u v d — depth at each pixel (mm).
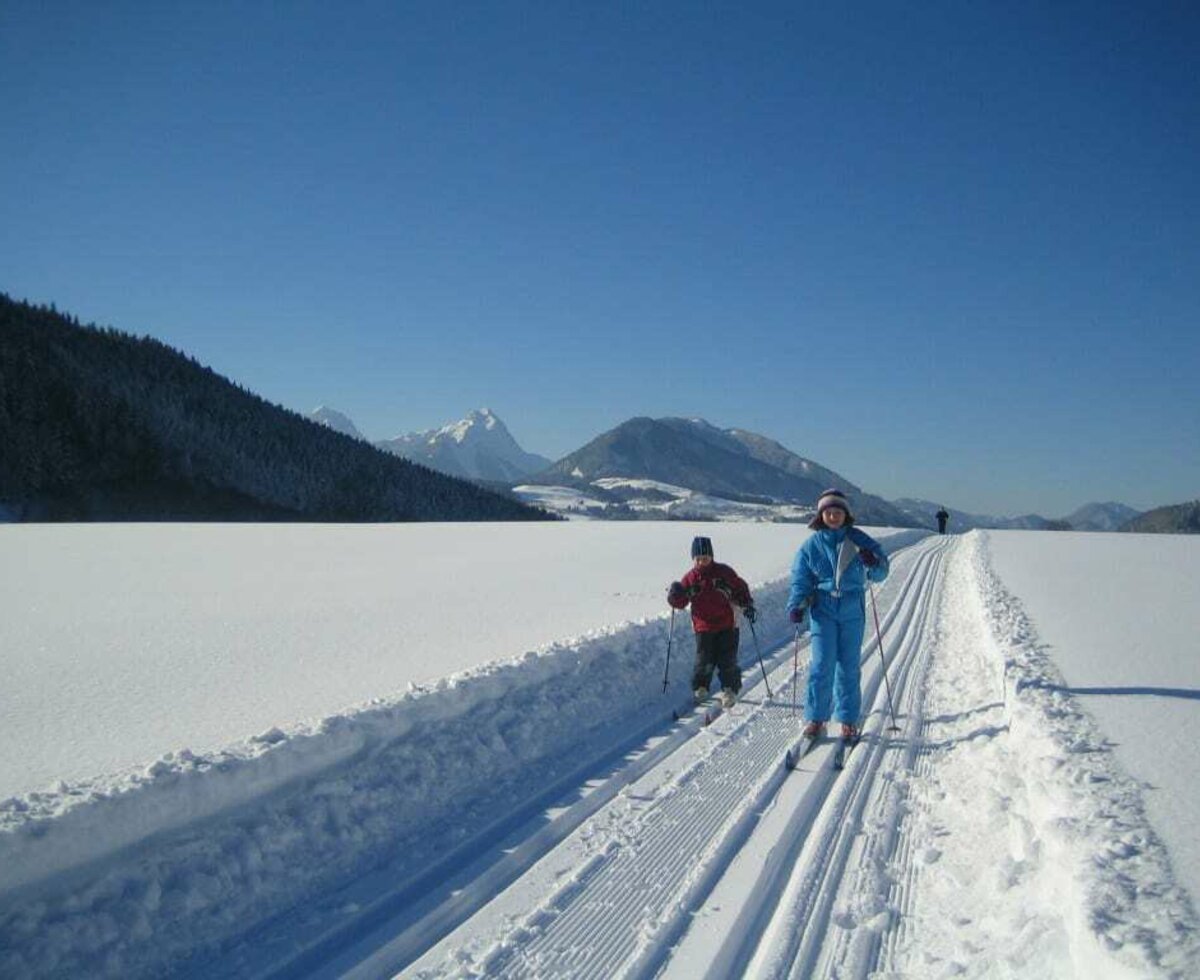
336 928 3504
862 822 4570
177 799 3752
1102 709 5496
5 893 3109
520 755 5570
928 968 3168
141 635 8891
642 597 12242
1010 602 11359
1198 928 2725
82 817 3396
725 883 3895
